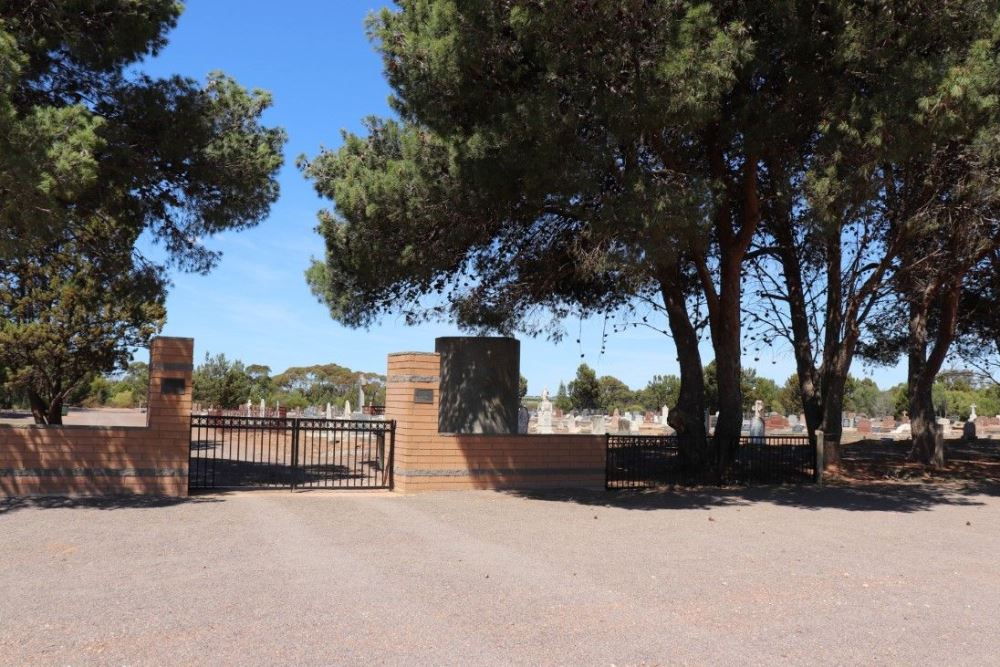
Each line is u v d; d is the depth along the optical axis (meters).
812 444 18.03
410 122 15.03
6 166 9.43
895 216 17.34
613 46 11.43
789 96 13.12
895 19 12.16
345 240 15.19
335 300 18.31
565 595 7.00
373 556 8.54
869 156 12.38
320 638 5.63
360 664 5.12
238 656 5.21
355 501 12.88
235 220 14.64
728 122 13.45
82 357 21.83
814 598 7.16
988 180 14.10
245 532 9.80
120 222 14.35
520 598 6.86
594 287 19.12
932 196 15.66
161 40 13.31
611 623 6.18
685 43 11.20
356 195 13.98
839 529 11.33
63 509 11.18
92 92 12.91
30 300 21.06
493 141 12.70
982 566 8.91
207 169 13.67
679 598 7.00
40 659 5.07
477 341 17.53
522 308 17.84
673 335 17.86
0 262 18.69
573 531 10.49
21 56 9.65
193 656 5.19
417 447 14.17
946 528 11.73
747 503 13.98
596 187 12.23
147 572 7.55
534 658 5.32
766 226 18.94
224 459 20.97
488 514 11.84
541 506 12.84
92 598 6.55
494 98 12.88
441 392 17.81
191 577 7.38
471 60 12.20
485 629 5.94
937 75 11.66
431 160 14.02
